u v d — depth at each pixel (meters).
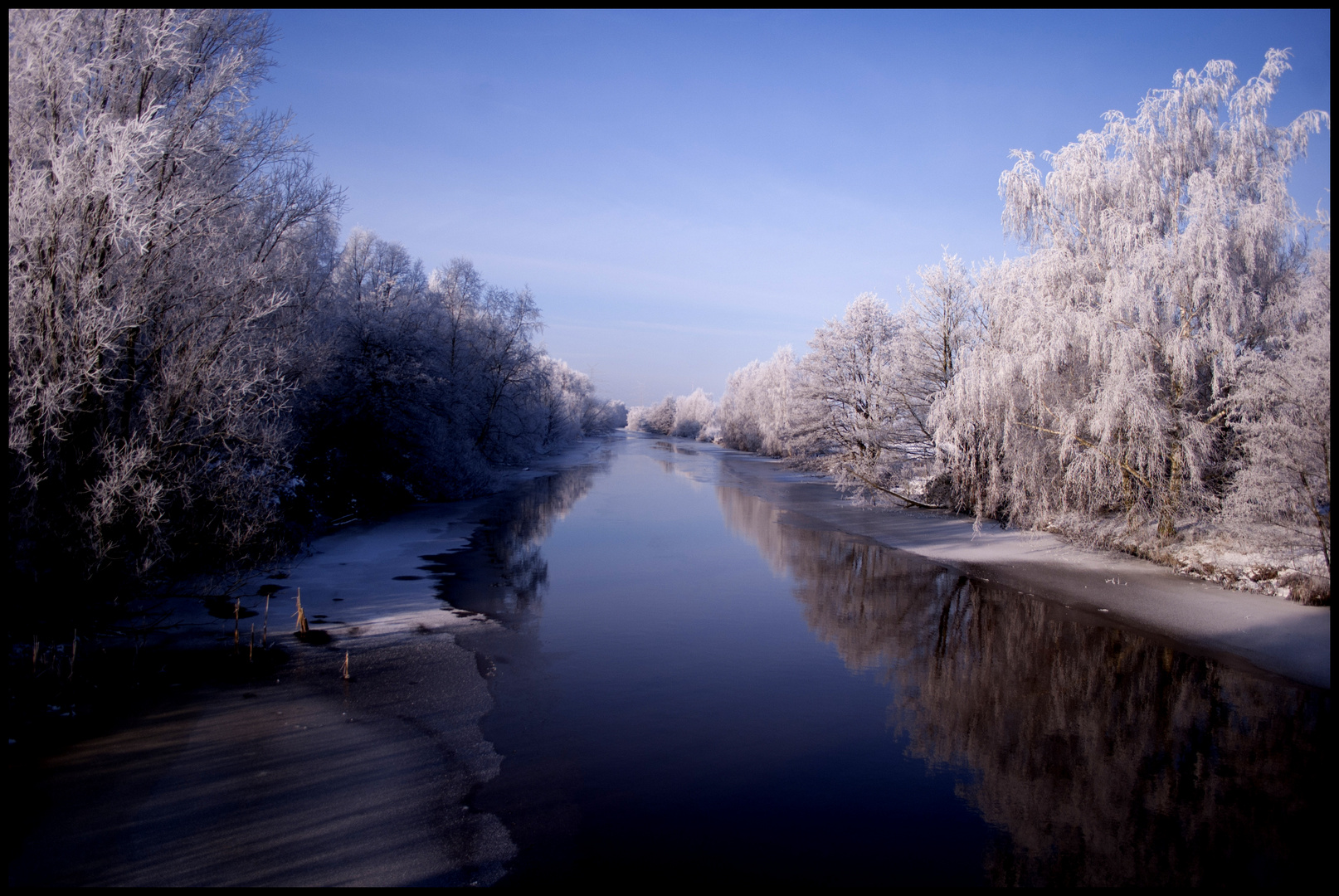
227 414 12.30
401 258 39.00
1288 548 14.38
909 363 29.17
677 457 66.75
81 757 7.49
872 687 10.43
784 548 21.30
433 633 12.38
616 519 27.16
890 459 30.17
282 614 13.04
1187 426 16.52
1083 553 18.98
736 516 28.03
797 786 7.57
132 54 11.66
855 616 14.05
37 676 8.78
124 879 5.62
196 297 12.39
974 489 23.94
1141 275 16.80
